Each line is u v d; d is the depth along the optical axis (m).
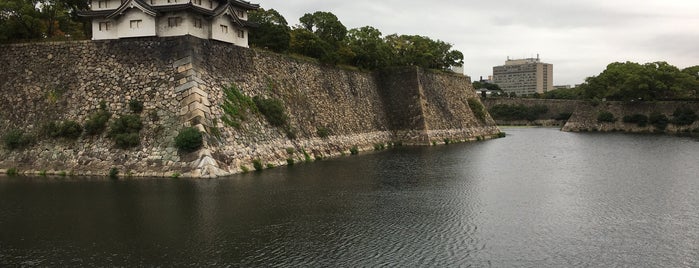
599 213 34.25
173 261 23.83
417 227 30.31
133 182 40.53
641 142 90.56
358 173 49.81
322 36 83.75
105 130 45.75
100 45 49.38
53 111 47.72
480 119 108.38
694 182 46.34
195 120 44.00
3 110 49.03
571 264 24.34
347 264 23.89
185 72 46.12
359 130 76.00
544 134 118.62
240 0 58.19
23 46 51.28
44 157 45.62
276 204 34.91
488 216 33.22
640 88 120.69
